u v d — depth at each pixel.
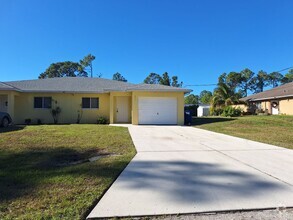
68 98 20.38
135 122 18.44
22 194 4.19
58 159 7.07
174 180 4.98
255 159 6.84
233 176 5.24
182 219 3.44
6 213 3.50
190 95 61.09
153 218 3.46
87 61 57.34
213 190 4.43
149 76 65.69
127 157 7.05
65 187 4.55
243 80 64.94
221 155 7.38
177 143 9.59
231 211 3.65
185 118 19.09
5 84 18.83
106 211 3.61
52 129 13.55
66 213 3.51
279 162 6.50
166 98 18.89
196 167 5.97
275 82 65.75
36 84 21.64
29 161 6.71
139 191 4.39
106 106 20.55
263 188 4.54
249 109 31.88
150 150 8.14
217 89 34.84
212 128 15.52
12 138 10.28
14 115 19.66
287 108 26.75
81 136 11.02
